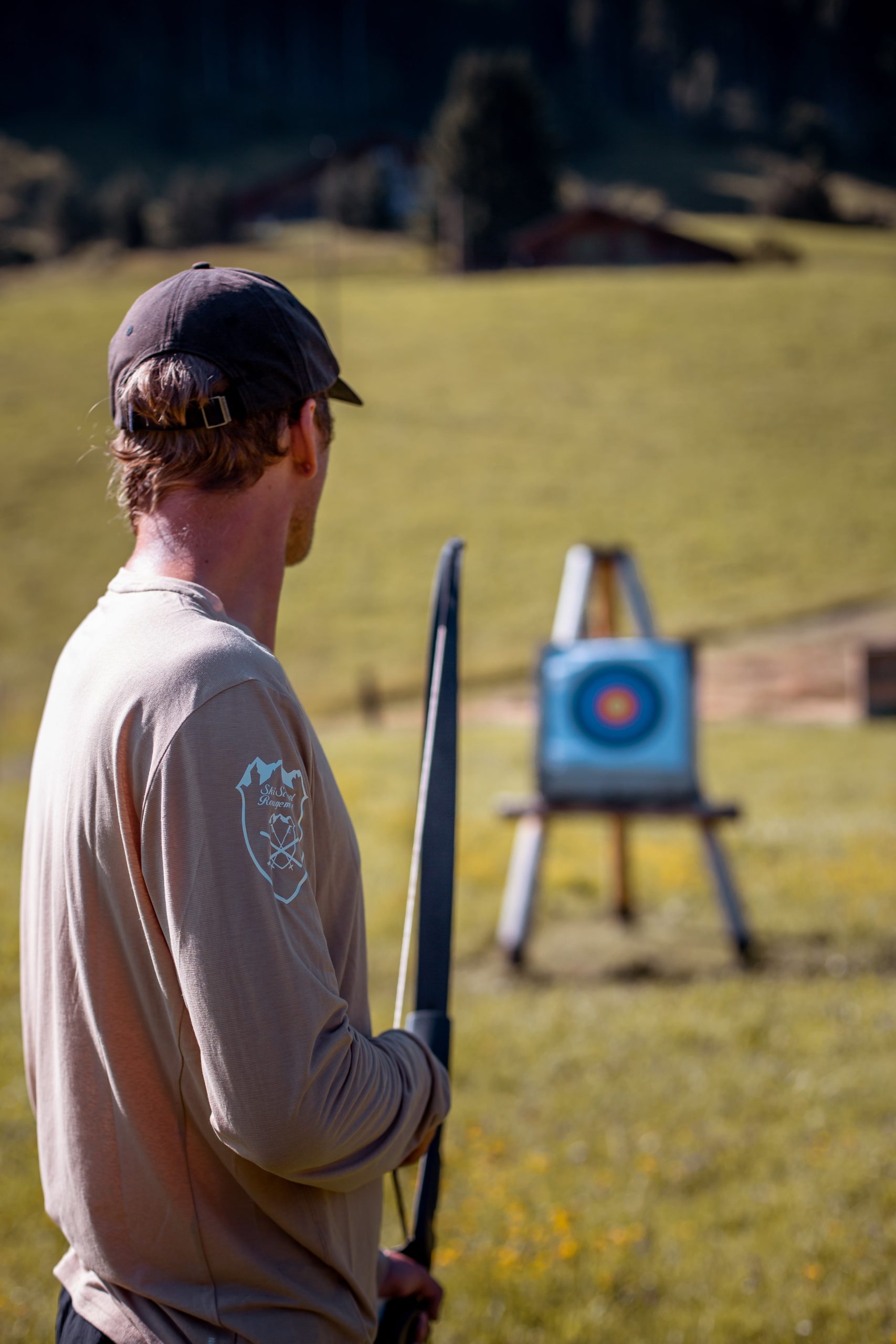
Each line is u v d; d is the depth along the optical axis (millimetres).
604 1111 3979
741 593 19750
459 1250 3068
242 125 125750
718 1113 3951
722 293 39406
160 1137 1060
